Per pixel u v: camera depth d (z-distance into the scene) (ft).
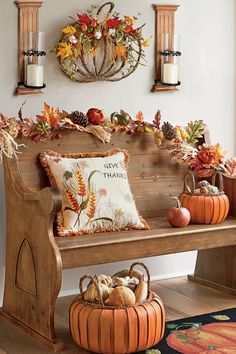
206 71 19.49
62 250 14.52
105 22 17.53
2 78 16.57
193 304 16.84
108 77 17.89
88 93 17.79
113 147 17.25
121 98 18.26
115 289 13.75
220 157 17.70
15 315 15.70
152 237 15.65
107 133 16.93
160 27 18.53
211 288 18.19
